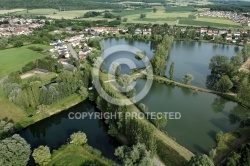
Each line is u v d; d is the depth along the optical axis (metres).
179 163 131.25
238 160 125.31
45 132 167.12
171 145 145.75
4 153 118.81
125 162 117.81
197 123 176.88
